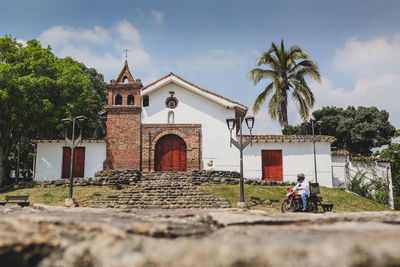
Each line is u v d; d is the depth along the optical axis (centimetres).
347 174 2177
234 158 2231
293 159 2197
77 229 268
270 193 1744
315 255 188
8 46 2252
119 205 1559
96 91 3472
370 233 240
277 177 2186
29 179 3297
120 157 2200
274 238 240
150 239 255
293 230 291
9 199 1501
